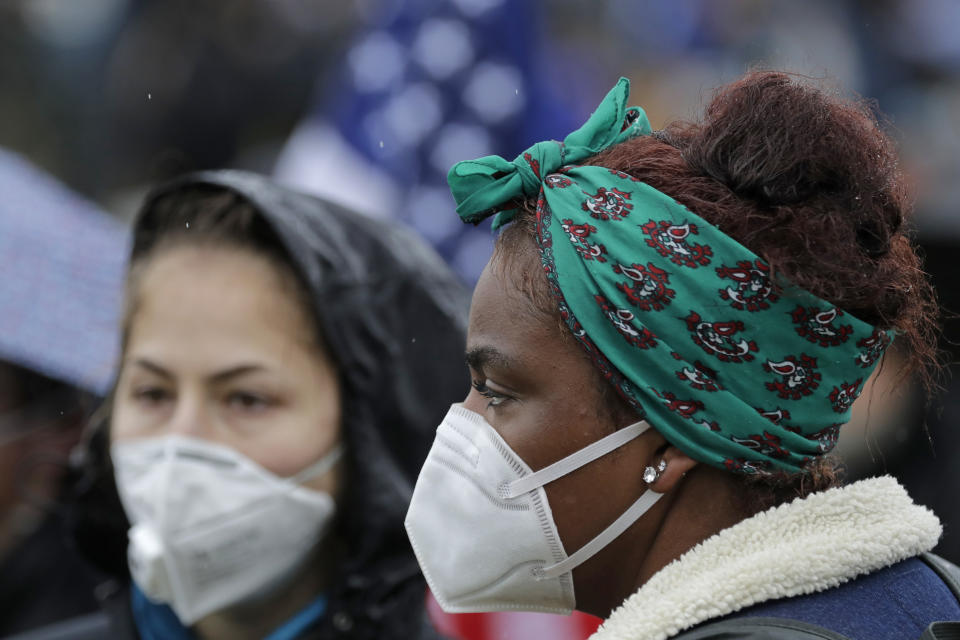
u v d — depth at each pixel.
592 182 6.54
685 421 6.31
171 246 9.89
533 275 6.64
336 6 24.44
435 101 17.50
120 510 10.85
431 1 17.69
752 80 6.56
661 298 6.27
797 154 6.21
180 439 9.47
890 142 6.74
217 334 9.55
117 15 25.20
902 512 6.34
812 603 6.01
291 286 9.72
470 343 6.81
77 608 13.04
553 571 6.82
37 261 13.17
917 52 19.95
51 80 25.53
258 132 24.39
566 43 20.58
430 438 10.06
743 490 6.51
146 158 24.62
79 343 12.97
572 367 6.58
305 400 9.67
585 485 6.64
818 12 20.06
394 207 17.27
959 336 15.94
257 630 10.01
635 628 6.12
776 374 6.25
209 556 9.48
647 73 20.50
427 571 7.13
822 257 6.14
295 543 9.71
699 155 6.52
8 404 12.87
